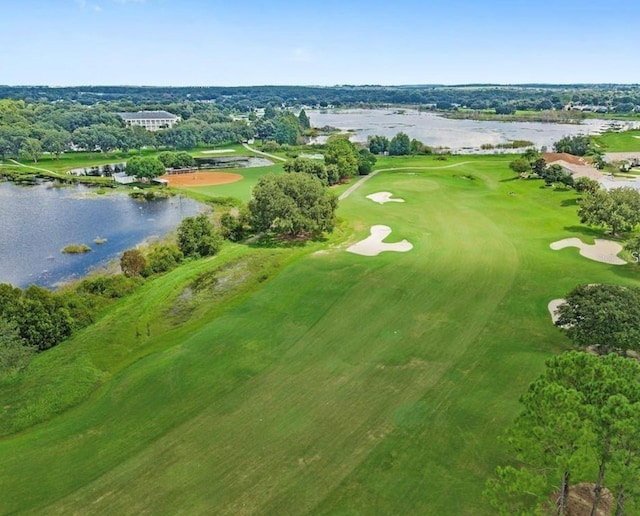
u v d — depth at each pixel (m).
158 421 27.09
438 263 50.25
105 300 46.34
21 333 36.91
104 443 25.59
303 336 35.94
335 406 27.77
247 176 117.62
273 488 22.03
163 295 46.72
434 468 22.91
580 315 30.52
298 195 62.50
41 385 31.75
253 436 25.52
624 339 28.19
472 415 26.59
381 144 152.00
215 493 21.91
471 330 36.25
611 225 58.88
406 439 24.92
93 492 22.27
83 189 104.69
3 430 27.84
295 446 24.66
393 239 59.16
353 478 22.44
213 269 53.38
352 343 34.81
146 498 21.80
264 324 37.97
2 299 38.38
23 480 23.20
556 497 20.39
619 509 16.48
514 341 34.59
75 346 37.47
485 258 51.56
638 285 43.44
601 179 98.00
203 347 34.62
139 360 34.44
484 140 184.25
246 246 61.50
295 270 49.50
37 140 142.75
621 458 15.00
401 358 32.69
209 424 26.59
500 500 20.58
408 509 20.64
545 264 49.53
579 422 15.58
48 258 61.34
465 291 43.16
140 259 52.75
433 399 28.17
